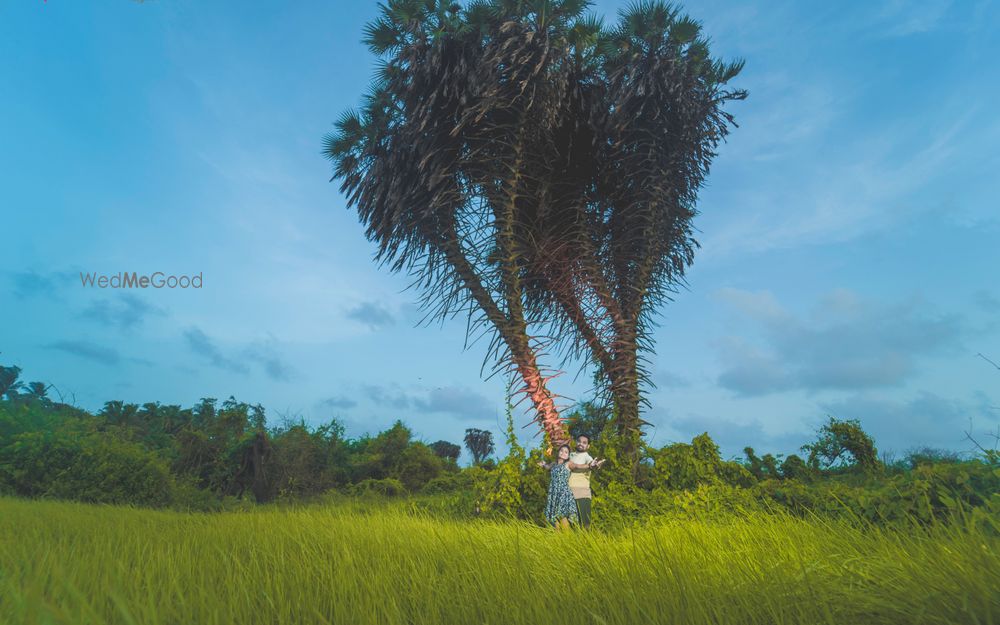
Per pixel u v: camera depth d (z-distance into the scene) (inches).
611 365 437.7
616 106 414.3
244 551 173.9
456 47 386.3
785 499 265.9
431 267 414.3
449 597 104.3
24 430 569.3
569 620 84.7
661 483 376.2
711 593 91.8
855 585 94.6
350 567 125.3
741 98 438.0
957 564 87.8
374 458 804.6
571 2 389.4
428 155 375.6
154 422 1049.5
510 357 393.7
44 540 180.2
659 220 430.6
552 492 321.4
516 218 431.5
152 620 80.0
